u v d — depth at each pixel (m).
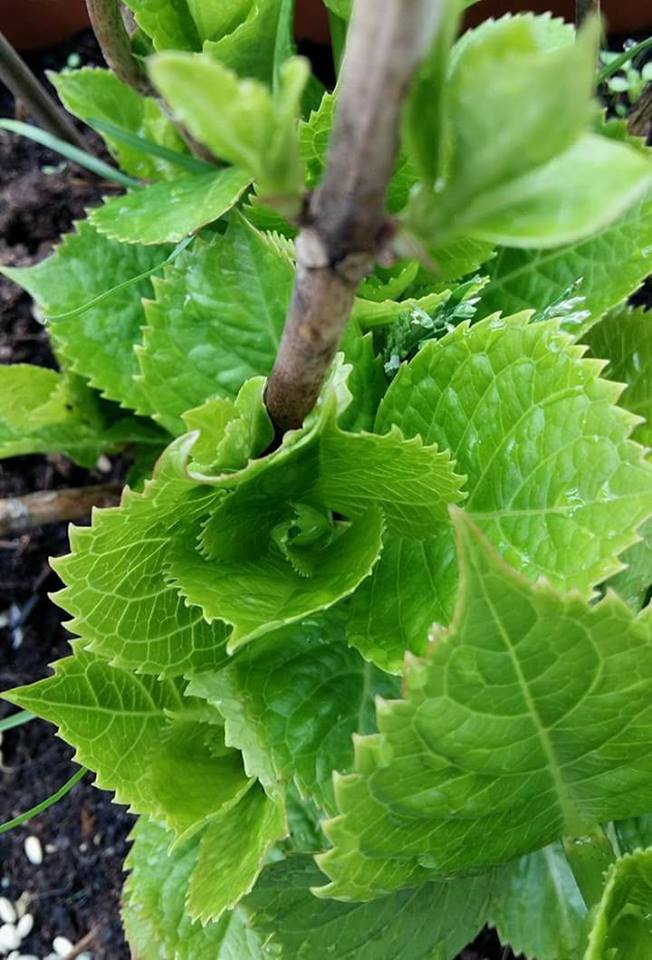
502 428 0.32
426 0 0.16
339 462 0.32
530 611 0.27
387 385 0.36
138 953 0.38
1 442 0.43
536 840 0.33
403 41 0.16
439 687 0.28
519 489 0.31
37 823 0.45
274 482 0.32
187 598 0.31
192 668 0.33
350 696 0.34
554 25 0.35
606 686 0.29
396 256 0.20
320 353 0.25
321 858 0.29
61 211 0.50
